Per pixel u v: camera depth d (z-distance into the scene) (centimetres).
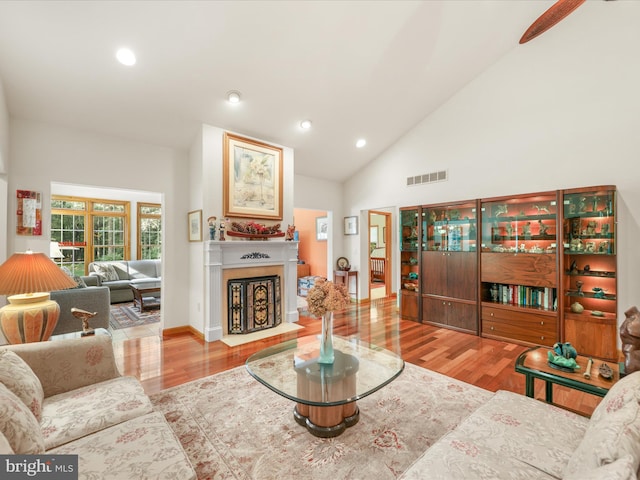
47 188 328
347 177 617
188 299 425
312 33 297
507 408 157
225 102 358
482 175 429
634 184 319
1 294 213
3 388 124
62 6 228
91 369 188
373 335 411
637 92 317
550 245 367
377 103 425
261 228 424
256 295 418
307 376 195
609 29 332
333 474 166
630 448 88
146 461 118
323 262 761
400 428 207
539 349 232
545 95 374
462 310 426
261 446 188
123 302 615
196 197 400
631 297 322
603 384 175
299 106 392
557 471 115
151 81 308
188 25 262
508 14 337
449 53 373
